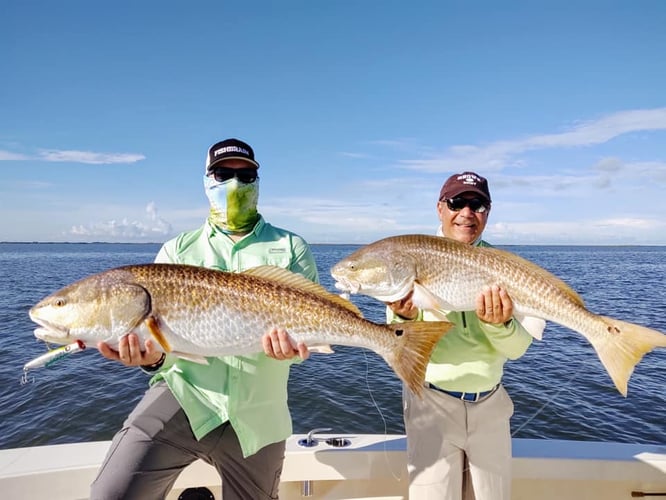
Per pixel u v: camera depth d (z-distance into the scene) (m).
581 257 97.06
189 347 2.67
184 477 3.26
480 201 3.45
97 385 8.84
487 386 3.12
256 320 2.72
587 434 6.76
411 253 3.44
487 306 3.02
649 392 8.38
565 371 9.70
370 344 2.85
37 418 7.43
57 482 3.05
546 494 3.51
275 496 2.84
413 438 3.15
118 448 2.54
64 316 2.62
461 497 3.10
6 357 10.94
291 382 8.83
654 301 21.03
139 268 2.71
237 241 3.13
